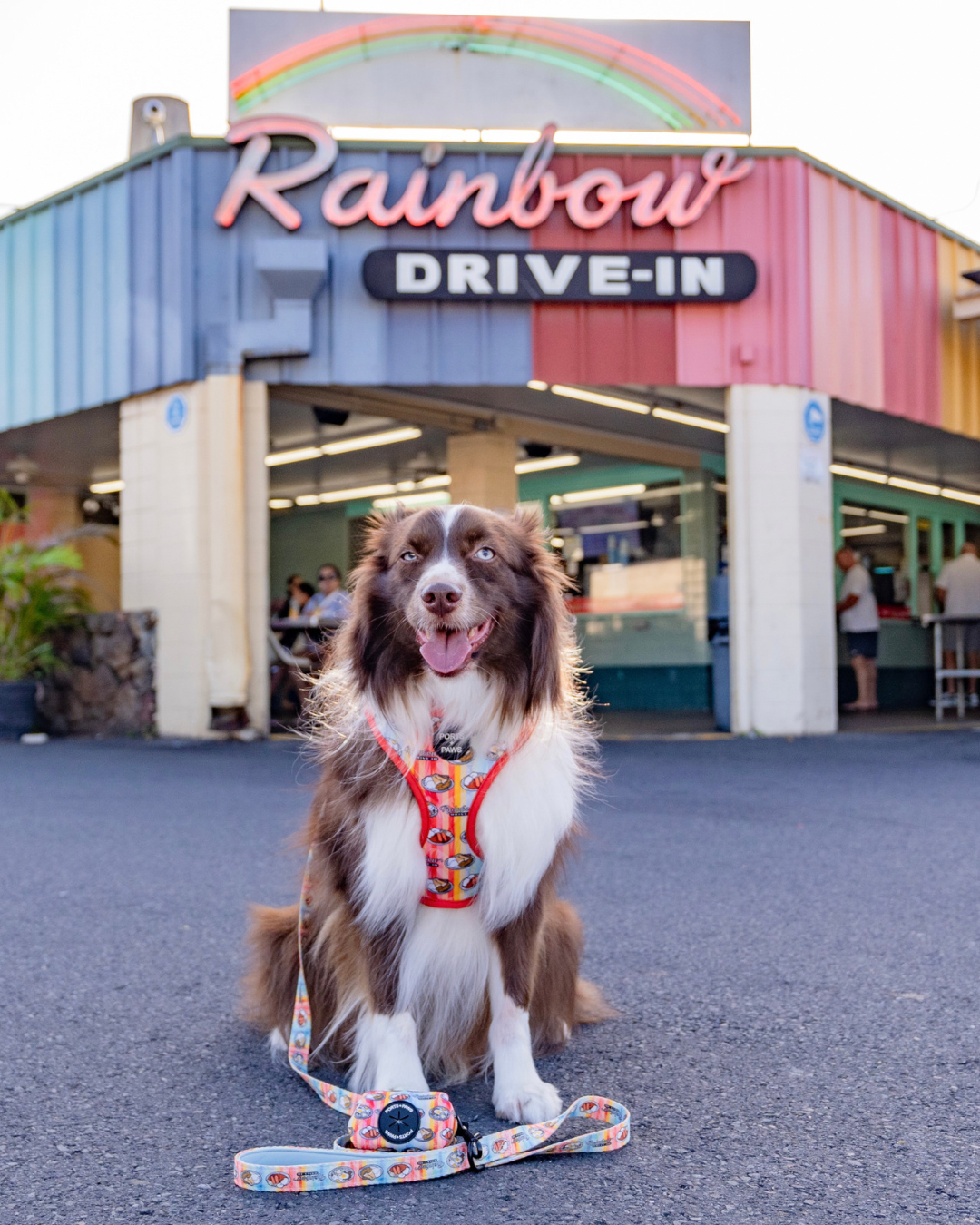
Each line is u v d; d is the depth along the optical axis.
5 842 5.92
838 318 11.98
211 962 3.83
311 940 2.92
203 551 11.06
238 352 10.92
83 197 11.85
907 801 7.25
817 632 11.69
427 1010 2.79
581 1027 3.19
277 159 10.95
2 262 12.77
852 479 18.52
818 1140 2.41
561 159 11.18
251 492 11.10
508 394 12.68
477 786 2.61
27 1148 2.39
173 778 8.35
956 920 4.32
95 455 15.72
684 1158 2.33
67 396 12.20
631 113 11.80
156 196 11.20
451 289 10.92
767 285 11.45
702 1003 3.39
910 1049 2.96
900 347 12.77
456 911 2.72
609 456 15.81
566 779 2.81
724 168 11.20
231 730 10.97
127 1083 2.78
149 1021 3.26
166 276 11.13
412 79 11.68
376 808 2.64
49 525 18.58
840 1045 3.01
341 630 2.92
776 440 11.48
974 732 11.81
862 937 4.09
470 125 11.72
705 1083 2.76
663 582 16.69
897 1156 2.32
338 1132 2.50
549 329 11.19
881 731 11.98
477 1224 2.05
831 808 6.97
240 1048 3.04
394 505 3.04
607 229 11.23
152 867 5.30
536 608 2.81
